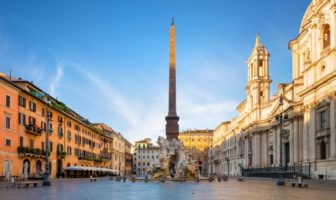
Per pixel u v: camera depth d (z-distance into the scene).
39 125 56.56
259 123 82.06
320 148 49.09
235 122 108.62
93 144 89.31
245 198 19.98
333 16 46.12
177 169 51.19
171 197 20.80
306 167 51.47
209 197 20.78
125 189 29.05
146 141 165.62
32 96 53.62
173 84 50.91
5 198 19.84
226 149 118.62
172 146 51.38
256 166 81.62
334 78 44.66
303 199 19.09
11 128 47.53
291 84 65.69
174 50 50.84
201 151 156.75
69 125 71.00
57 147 64.19
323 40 50.25
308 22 59.31
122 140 128.00
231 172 109.81
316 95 50.12
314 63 50.84
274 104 76.00
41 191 26.27
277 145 73.19
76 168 67.19
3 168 45.38
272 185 36.09
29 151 51.66
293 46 67.06
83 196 21.53
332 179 44.03
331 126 45.25
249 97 88.50
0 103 44.81
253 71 86.00
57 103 67.94
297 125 61.91
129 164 145.00
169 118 51.12
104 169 80.81
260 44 85.94
